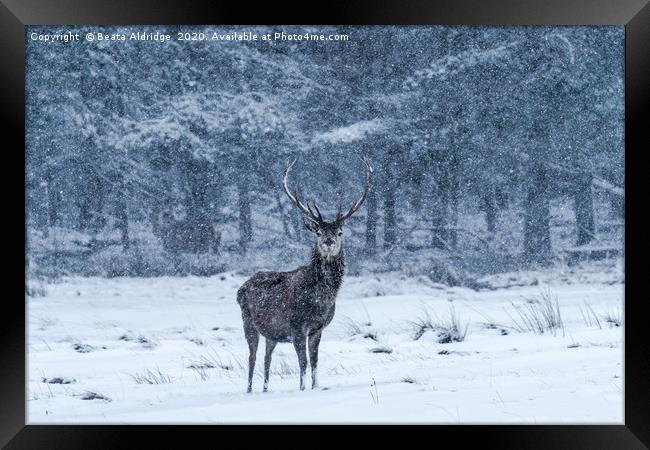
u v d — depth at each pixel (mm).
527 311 43000
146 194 78062
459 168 76562
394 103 76875
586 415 19141
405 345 31906
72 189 78125
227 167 77812
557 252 72625
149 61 77938
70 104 77688
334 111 77750
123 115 77750
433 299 52031
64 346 36094
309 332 24359
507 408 19938
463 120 76500
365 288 58906
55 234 75812
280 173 77625
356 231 76188
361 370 27016
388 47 78500
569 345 28938
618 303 46406
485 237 75625
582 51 76500
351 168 77000
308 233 76938
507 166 76938
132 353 34062
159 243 75812
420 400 20969
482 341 31500
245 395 23797
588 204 76562
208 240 76062
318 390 23594
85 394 24375
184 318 46469
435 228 74688
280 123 77250
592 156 77188
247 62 78125
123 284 66500
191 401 23000
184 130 75812
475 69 76250
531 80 75875
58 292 60625
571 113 76812
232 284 64938
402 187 76812
